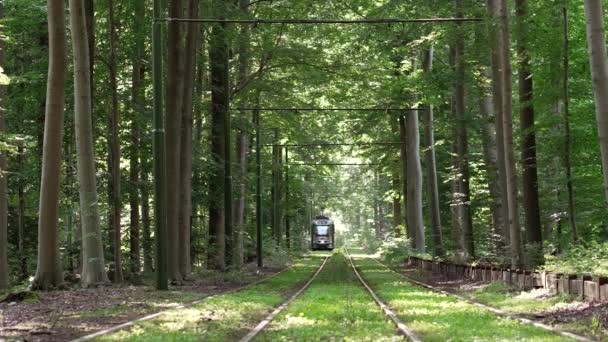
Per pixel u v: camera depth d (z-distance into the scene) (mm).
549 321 11867
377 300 17156
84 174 20969
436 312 13711
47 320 12336
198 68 33938
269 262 46656
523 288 18203
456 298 17562
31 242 31531
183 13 26453
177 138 24578
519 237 21234
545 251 24234
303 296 19141
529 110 24094
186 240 26422
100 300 16594
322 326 11555
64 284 19438
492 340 9383
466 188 32906
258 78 34531
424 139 43812
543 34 22203
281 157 59062
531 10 22297
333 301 17109
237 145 41781
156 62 20078
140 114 28625
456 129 33938
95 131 28344
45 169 19328
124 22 27766
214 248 32281
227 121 32188
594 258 18922
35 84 25859
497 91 24922
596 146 23594
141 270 33625
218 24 29859
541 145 24188
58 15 19188
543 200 27609
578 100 24375
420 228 43406
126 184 30391
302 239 77438
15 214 31656
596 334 9797
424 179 51438
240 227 38531
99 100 27938
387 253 48344
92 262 21000
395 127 47719
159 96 20047
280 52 32375
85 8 23641
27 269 29969
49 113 19312
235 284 25703
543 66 23078
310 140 50656
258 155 41594
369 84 33781
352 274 32500
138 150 30312
